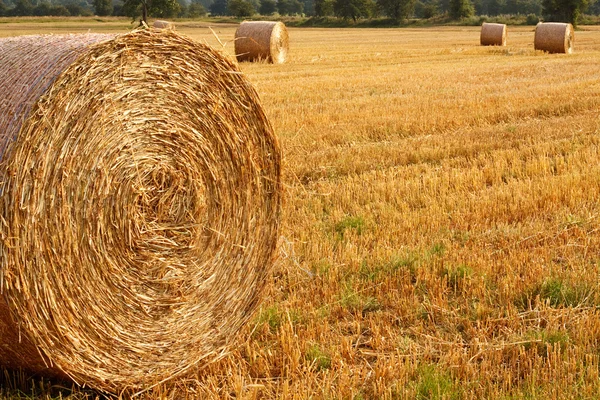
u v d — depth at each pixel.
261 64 25.50
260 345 5.22
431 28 84.38
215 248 5.08
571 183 8.99
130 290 4.59
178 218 4.86
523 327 5.40
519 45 39.09
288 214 8.06
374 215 8.17
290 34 62.56
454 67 23.52
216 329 5.08
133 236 4.60
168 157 4.80
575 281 6.10
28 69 4.29
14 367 4.61
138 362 4.66
